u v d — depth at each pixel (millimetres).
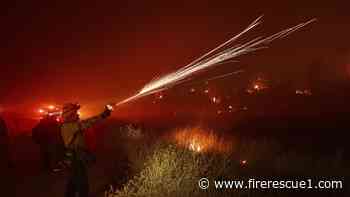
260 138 16953
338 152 12391
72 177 8359
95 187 10562
